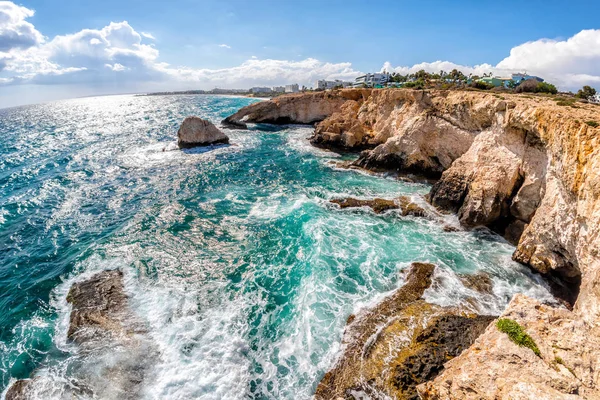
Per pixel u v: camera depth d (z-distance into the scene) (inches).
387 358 454.6
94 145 1956.2
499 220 839.7
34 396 431.5
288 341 509.4
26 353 497.7
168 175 1349.7
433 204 968.9
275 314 569.6
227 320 557.3
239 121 2667.3
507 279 644.7
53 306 597.3
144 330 534.3
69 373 462.9
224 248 787.4
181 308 585.3
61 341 518.0
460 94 1133.7
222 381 446.3
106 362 477.1
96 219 947.3
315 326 533.0
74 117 3946.9
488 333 365.1
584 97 1440.7
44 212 994.1
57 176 1334.9
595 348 311.0
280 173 1364.4
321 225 873.5
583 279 470.0
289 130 2404.0
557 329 343.3
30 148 1919.3
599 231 445.1
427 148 1223.5
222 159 1594.5
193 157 1632.6
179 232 864.3
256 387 438.0
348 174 1315.2
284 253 759.1
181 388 437.1
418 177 1227.2
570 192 559.5
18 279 675.4
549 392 276.4
